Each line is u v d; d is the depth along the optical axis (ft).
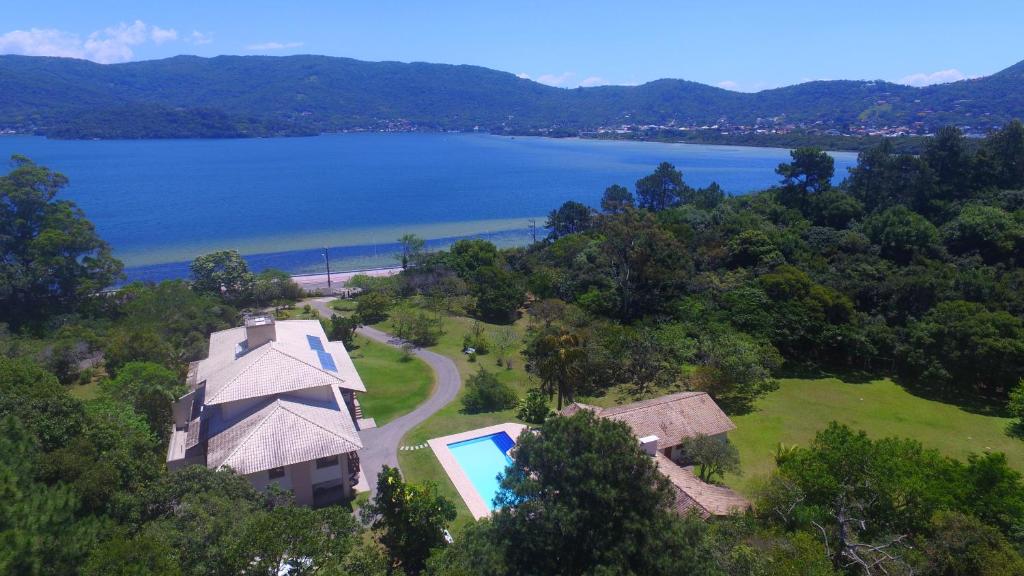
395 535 109.40
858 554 94.89
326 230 602.44
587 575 68.49
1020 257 254.47
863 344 219.82
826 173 345.72
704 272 284.20
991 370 195.72
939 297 229.45
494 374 217.36
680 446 149.38
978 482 112.57
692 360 208.33
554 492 75.87
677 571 69.21
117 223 609.42
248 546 69.62
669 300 273.54
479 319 295.89
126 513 89.25
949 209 302.66
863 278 252.21
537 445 77.71
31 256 294.25
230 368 149.28
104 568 65.26
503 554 73.82
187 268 444.96
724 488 129.90
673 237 290.15
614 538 71.31
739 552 81.41
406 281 333.42
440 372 219.00
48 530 72.95
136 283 316.19
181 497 90.99
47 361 206.08
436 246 548.31
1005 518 106.42
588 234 393.29
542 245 432.25
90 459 98.37
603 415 147.95
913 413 189.67
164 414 154.71
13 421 96.22
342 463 134.51
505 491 95.50
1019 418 182.09
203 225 609.83
